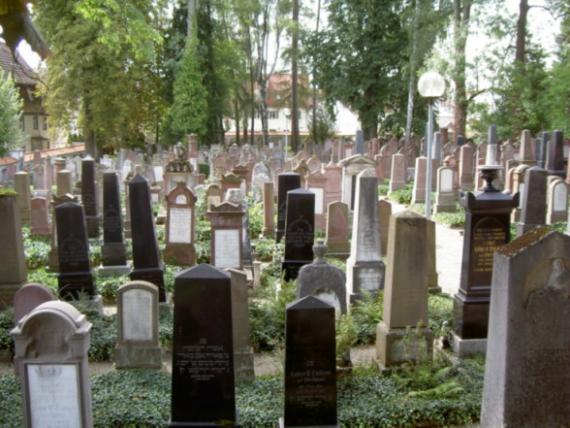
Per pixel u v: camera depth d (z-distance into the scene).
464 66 32.75
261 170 21.69
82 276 10.62
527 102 34.81
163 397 7.16
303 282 8.58
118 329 8.15
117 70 36.28
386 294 8.16
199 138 43.56
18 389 7.34
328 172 20.31
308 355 5.99
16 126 30.88
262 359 8.95
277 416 6.57
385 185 27.59
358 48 40.19
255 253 14.45
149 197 10.76
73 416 5.73
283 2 46.56
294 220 11.77
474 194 8.70
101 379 7.73
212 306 5.89
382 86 40.31
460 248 15.84
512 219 17.75
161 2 38.00
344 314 8.67
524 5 37.56
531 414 5.22
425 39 32.72
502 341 5.16
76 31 34.28
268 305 9.83
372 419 6.63
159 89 43.56
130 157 31.94
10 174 26.30
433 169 24.36
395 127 41.38
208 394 6.01
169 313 10.46
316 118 54.50
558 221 16.55
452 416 6.77
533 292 5.05
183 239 13.44
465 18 34.00
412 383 7.43
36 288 8.20
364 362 8.54
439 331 9.19
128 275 12.59
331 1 41.34
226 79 47.78
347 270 11.54
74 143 51.03
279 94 58.31
